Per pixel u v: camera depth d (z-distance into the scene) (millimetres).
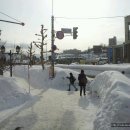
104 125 7000
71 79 20922
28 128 9195
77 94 18125
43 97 16578
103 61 76375
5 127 9367
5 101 13656
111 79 12312
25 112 11844
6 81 15836
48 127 9273
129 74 30422
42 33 41750
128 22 53938
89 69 45031
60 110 12234
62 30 28625
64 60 91875
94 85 16828
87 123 9695
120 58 61719
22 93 15500
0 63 23281
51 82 24625
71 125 9492
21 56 51031
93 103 13977
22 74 36188
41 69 31438
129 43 53719
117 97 7457
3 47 24219
